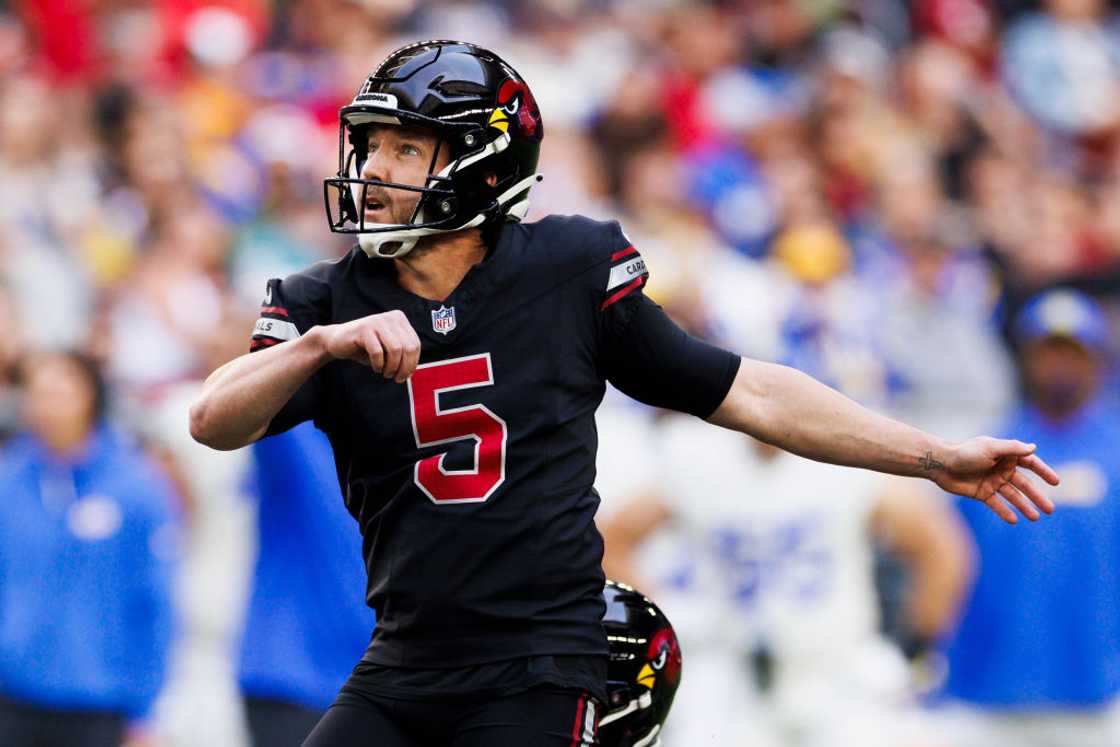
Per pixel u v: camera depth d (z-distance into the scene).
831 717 21.41
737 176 34.59
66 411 20.78
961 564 21.77
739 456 21.59
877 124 36.69
